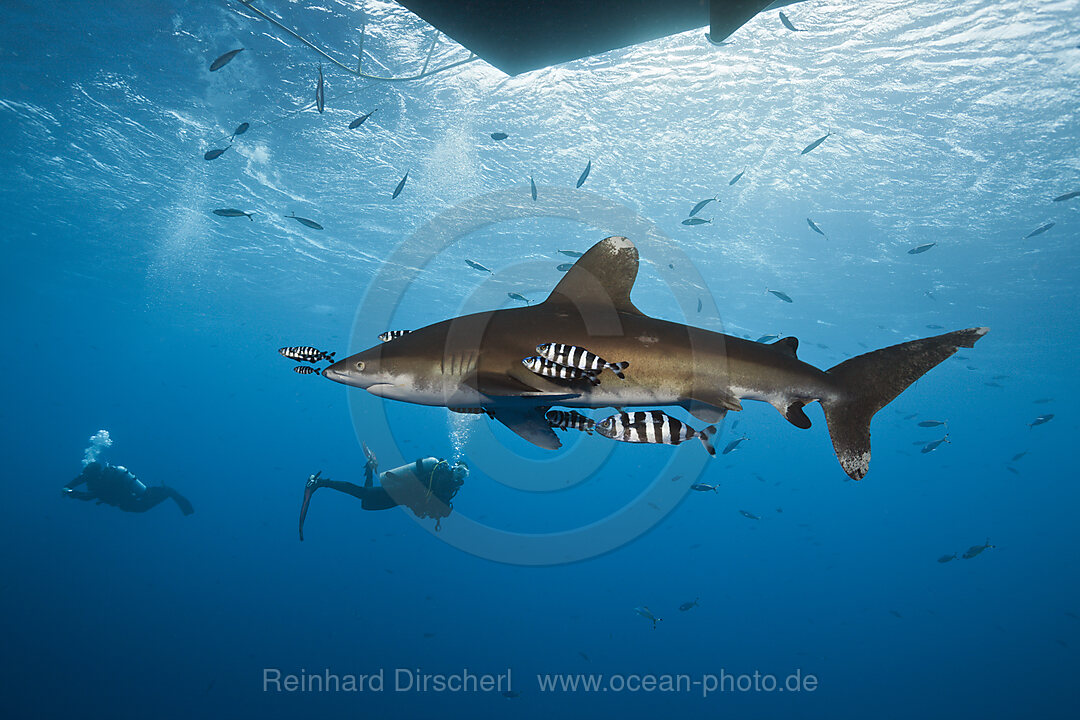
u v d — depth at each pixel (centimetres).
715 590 3938
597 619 3072
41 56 1345
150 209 2289
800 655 2725
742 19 367
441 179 1786
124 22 1192
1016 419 7194
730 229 1973
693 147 1496
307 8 1088
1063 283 2247
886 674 2520
